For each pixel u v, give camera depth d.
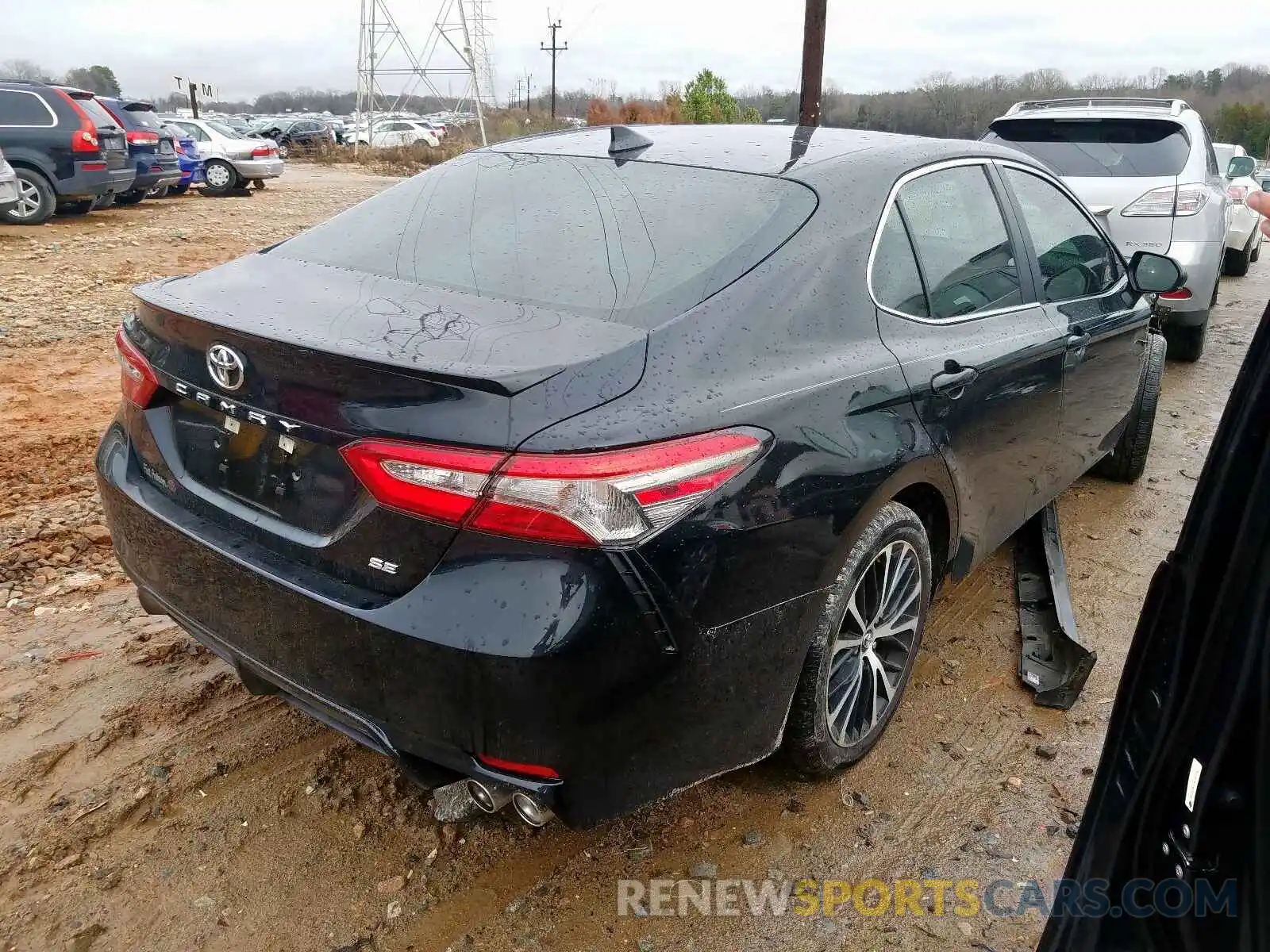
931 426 2.68
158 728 2.93
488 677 1.90
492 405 1.91
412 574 2.01
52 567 3.88
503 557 1.92
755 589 2.14
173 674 3.20
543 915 2.34
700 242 2.48
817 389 2.32
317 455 2.14
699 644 2.04
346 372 2.00
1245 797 1.05
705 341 2.20
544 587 1.89
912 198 2.89
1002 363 3.02
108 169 13.59
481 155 3.24
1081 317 3.62
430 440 1.92
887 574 2.70
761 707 2.28
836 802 2.72
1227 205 7.39
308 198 19.53
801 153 2.87
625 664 1.95
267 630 2.24
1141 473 5.10
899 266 2.76
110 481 2.66
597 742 1.97
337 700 2.15
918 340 2.72
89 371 6.69
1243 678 1.07
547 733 1.93
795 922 2.34
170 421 2.55
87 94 13.62
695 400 2.08
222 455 2.38
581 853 2.52
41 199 13.01
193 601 2.45
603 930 2.30
